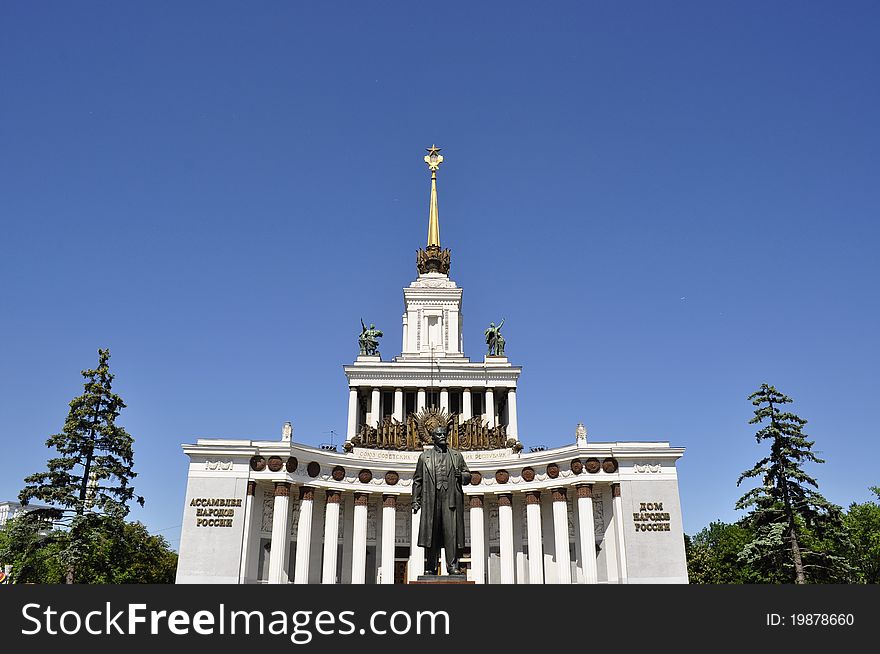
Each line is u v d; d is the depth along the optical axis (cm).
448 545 3048
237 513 6519
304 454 6894
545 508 7306
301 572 6625
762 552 6116
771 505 6225
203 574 6316
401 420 8862
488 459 7631
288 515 6875
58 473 6294
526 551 7306
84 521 6138
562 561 6744
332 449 7612
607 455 6806
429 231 11119
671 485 6744
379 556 7369
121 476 6519
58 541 6147
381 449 7669
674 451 6850
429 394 9088
